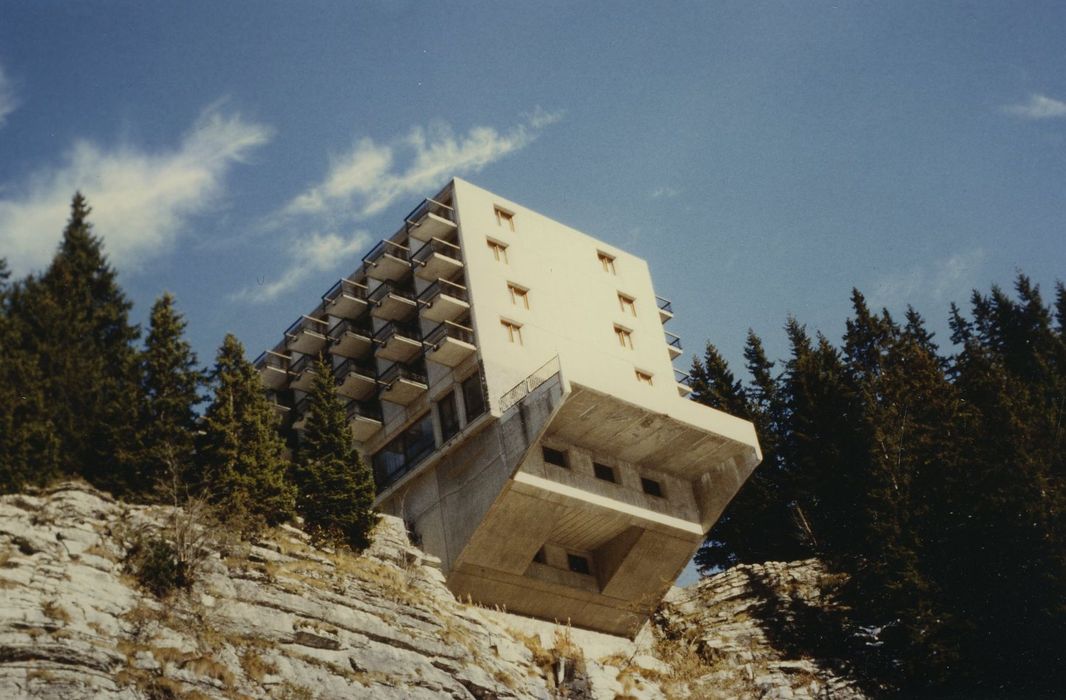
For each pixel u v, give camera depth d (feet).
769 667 194.18
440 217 213.05
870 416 221.87
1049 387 234.38
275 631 138.72
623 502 194.08
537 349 202.28
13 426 144.87
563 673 172.24
